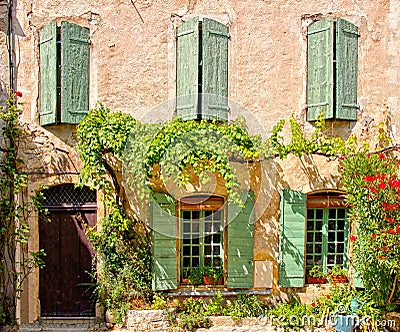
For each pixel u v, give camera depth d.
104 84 8.64
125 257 8.45
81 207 8.75
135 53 8.68
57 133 8.63
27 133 8.63
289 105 8.77
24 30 8.63
